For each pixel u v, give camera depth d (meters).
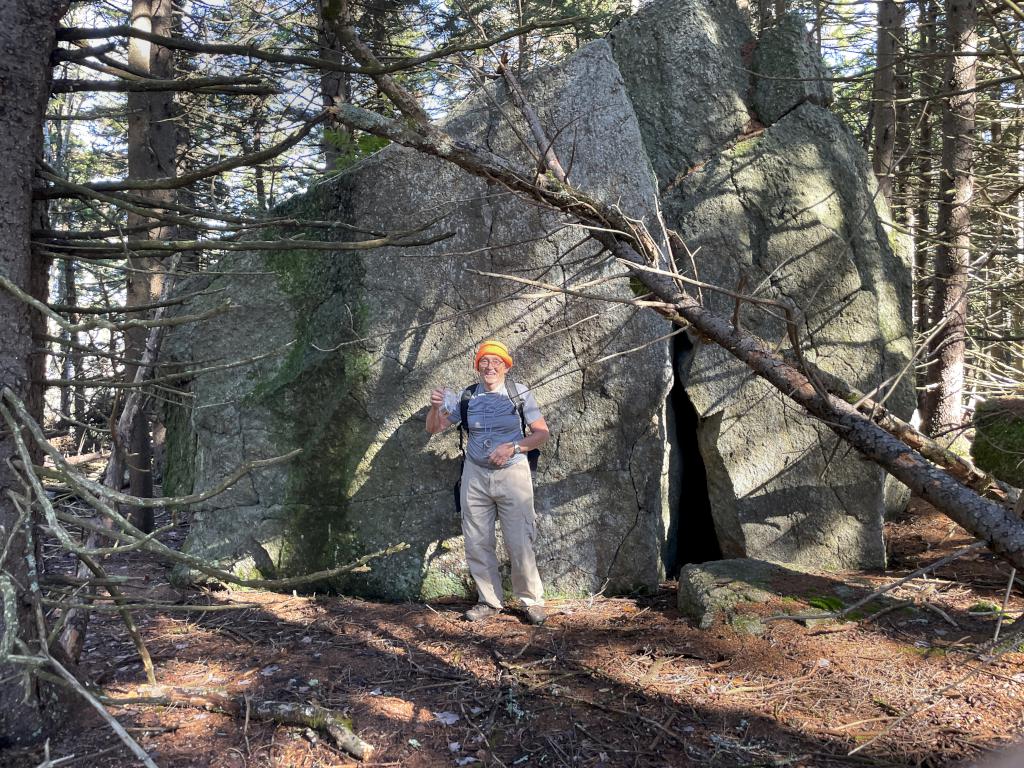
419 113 3.42
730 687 3.20
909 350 5.14
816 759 2.63
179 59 7.27
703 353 5.06
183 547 5.04
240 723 2.99
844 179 5.21
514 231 4.68
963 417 7.52
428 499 4.75
